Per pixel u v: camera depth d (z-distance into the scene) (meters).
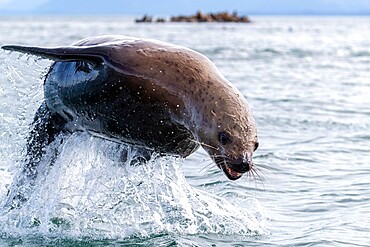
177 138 30.84
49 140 34.97
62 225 33.69
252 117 30.16
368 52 165.88
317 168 46.81
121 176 34.06
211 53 152.50
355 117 68.00
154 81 29.59
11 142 39.59
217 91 29.78
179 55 30.41
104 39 31.94
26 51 30.44
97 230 33.28
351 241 32.03
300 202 38.62
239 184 41.66
